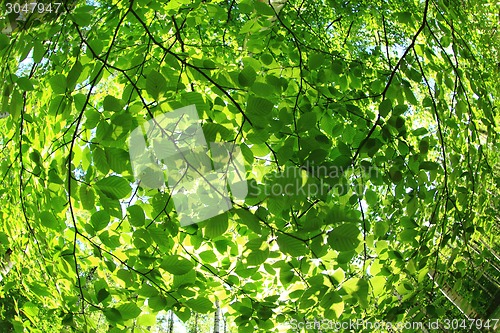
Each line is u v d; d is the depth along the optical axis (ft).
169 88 7.29
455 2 12.12
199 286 9.79
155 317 9.20
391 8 18.39
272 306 9.87
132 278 7.96
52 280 10.28
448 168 13.10
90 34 9.75
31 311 10.43
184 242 10.02
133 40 13.16
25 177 10.08
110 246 8.25
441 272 11.21
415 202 9.37
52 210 9.05
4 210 10.87
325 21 21.70
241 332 10.09
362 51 18.51
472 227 10.64
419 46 10.43
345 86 10.80
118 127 6.25
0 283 12.59
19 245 10.78
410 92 8.51
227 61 14.16
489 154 14.49
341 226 6.02
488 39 16.11
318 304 8.77
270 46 11.30
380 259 9.59
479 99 10.97
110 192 6.43
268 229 6.80
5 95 6.61
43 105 10.66
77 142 8.99
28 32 7.49
